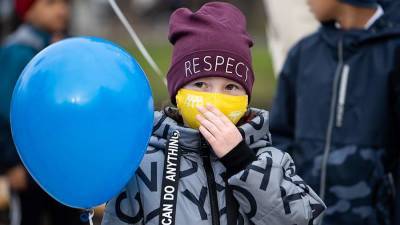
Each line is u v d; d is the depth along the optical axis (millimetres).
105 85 3262
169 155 3600
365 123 5074
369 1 5164
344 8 5223
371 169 5055
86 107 3223
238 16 3822
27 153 3348
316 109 5211
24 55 6207
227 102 3650
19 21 6621
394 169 5129
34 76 3293
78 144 3254
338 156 5098
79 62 3285
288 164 3734
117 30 26766
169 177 3570
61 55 3311
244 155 3547
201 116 3588
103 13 26984
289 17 6633
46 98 3232
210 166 3654
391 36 5113
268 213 3533
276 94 5504
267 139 3805
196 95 3658
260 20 28297
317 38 5336
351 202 5070
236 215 3588
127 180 3469
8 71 6160
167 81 3871
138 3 28188
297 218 3553
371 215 5059
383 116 5059
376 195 5070
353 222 5074
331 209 5102
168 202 3539
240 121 3822
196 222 3539
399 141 5109
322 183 5125
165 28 27812
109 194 3461
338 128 5133
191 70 3699
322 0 5246
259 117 3697
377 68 5086
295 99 5418
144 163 3656
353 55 5156
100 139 3270
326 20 5301
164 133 3674
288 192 3561
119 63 3355
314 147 5188
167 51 20281
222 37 3703
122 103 3285
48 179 3365
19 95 3318
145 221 3594
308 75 5273
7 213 6965
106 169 3340
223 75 3680
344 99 5125
